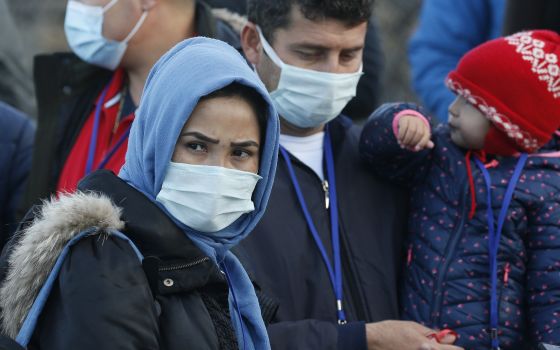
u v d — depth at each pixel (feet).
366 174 35.42
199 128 24.94
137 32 37.76
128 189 25.11
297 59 33.83
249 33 35.37
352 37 33.76
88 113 38.75
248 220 26.89
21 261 24.08
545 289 33.27
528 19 43.29
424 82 51.01
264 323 28.89
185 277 24.68
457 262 33.53
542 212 33.58
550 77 33.30
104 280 22.94
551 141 35.19
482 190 33.71
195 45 26.03
